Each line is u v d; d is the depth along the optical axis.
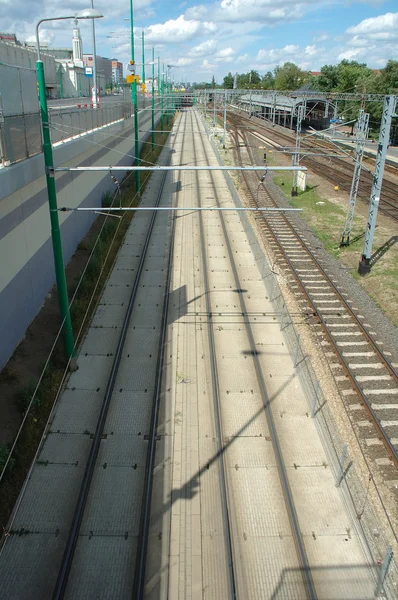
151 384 13.62
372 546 8.75
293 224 27.97
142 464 10.96
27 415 11.95
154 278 20.50
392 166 43.06
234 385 13.60
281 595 8.30
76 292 17.53
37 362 14.06
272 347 15.45
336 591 8.34
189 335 16.09
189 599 8.25
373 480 10.11
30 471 10.67
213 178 39.75
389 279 20.23
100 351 15.09
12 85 13.69
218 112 98.56
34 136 15.69
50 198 12.56
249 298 18.80
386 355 14.80
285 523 9.59
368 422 12.14
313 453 11.26
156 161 46.28
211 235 25.92
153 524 9.57
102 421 12.12
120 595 8.32
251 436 11.75
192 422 12.20
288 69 109.19
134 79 32.34
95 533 9.36
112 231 25.25
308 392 12.89
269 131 64.25
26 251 15.27
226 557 8.92
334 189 36.12
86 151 23.11
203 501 10.03
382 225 27.83
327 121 56.50
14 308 14.26
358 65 88.12
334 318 17.03
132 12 30.27
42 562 8.84
